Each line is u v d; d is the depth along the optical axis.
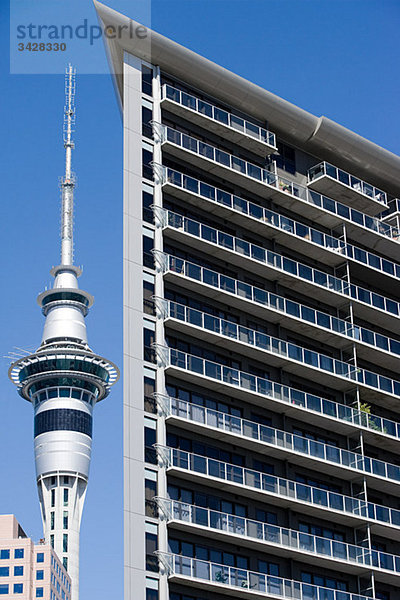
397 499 62.12
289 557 53.84
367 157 73.25
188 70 65.00
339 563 54.75
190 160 62.12
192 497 51.78
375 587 57.62
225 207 61.44
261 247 63.59
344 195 71.19
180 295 57.78
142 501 49.28
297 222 65.62
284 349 59.91
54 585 196.50
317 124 70.19
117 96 67.62
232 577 49.91
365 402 64.88
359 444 61.69
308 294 64.81
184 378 54.34
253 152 67.31
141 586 47.22
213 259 60.50
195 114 63.47
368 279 70.00
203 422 53.53
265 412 58.09
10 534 197.88
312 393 61.69
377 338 66.00
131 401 51.44
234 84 66.75
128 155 59.16
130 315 53.94
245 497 54.00
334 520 57.31
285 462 57.09
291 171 70.06
